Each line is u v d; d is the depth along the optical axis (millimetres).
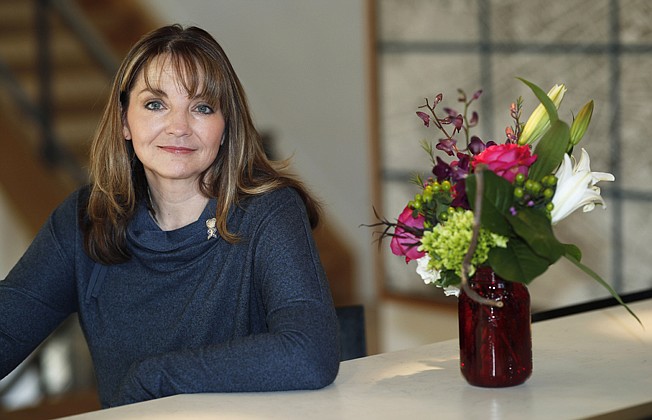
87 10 7527
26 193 6461
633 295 2896
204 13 7277
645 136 5027
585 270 2123
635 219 5117
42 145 6516
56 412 5023
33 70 7059
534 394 2137
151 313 2598
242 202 2543
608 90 5133
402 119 6109
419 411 2064
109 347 2635
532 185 2072
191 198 2598
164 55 2502
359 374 2328
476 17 5645
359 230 6812
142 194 2650
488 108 5660
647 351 2406
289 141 7070
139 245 2586
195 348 2299
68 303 2734
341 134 6812
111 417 2098
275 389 2219
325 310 2330
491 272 2156
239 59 7211
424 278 2186
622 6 5027
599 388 2160
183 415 2094
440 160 2141
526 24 5426
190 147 2506
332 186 6922
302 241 2449
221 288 2529
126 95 2586
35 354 5938
